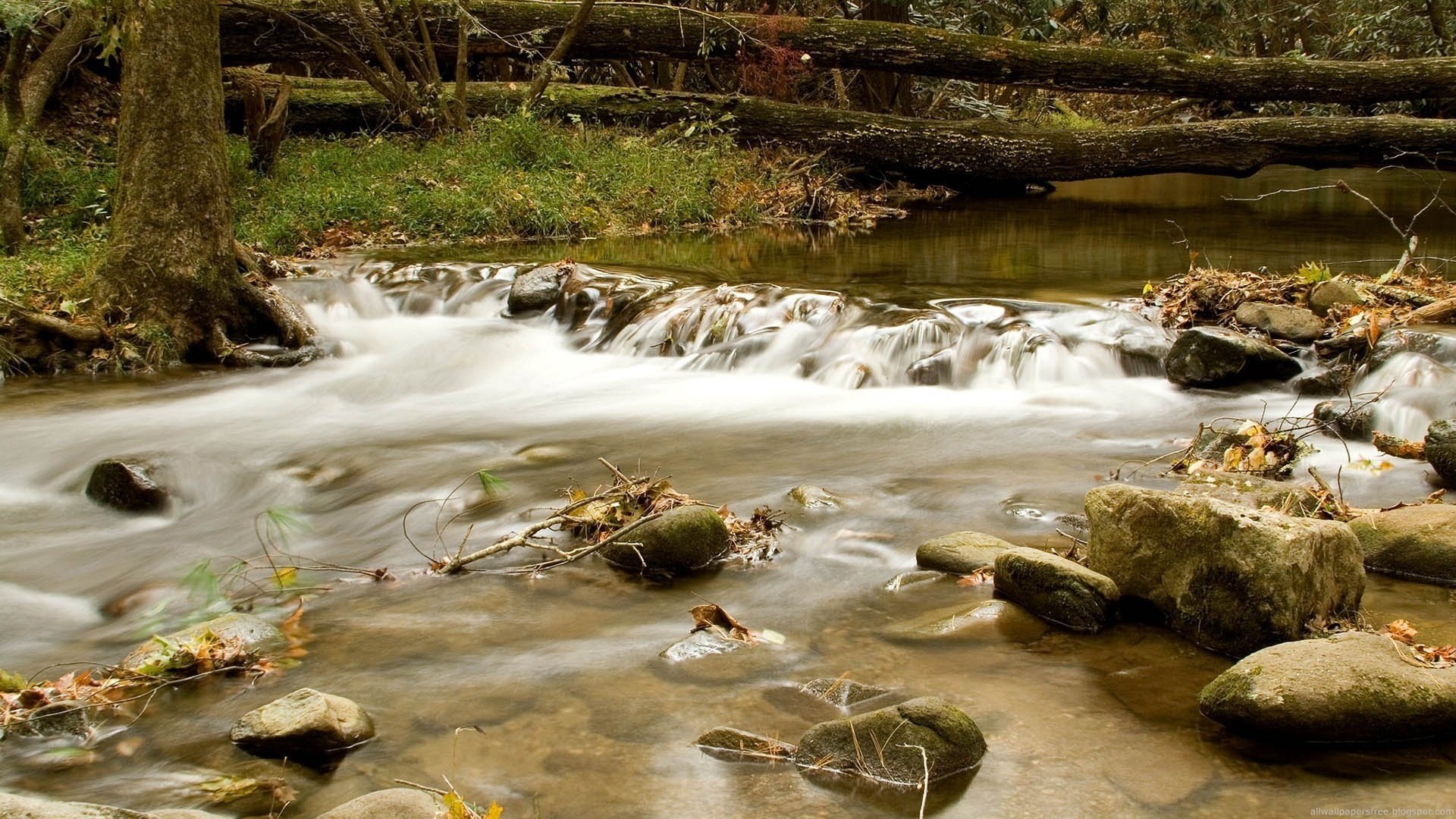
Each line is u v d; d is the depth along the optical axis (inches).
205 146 325.4
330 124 606.5
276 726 121.8
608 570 174.4
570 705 130.6
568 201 515.8
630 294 354.0
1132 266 396.5
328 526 203.3
